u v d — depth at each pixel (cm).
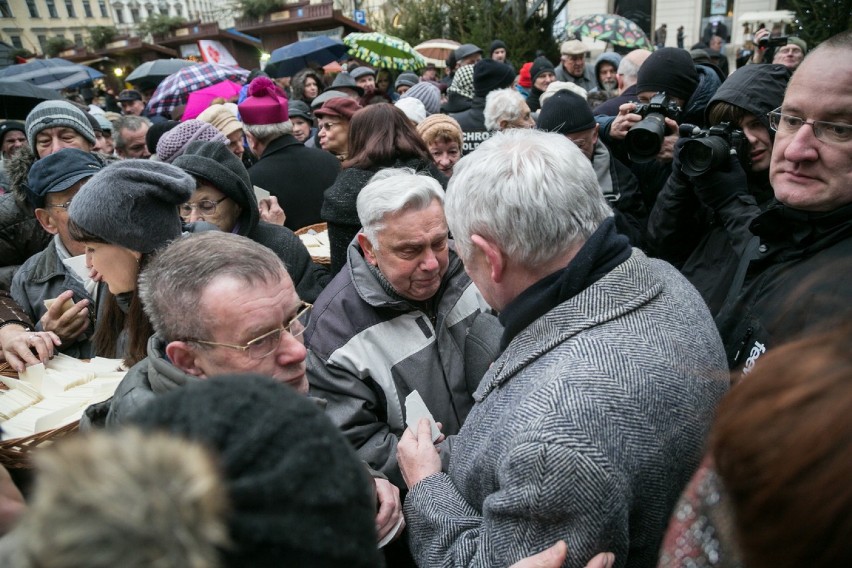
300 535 43
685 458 88
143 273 111
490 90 380
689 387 89
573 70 617
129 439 42
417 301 154
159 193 134
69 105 256
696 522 56
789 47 391
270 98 278
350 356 146
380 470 143
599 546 79
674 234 185
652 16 1484
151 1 3950
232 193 196
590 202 100
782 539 42
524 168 97
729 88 160
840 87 101
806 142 106
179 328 102
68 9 3562
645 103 239
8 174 226
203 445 45
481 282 110
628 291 97
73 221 132
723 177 155
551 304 99
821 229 111
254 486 44
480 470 97
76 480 38
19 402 134
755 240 137
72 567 35
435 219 141
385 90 765
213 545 39
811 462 40
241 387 53
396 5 1162
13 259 223
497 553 87
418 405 151
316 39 949
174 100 675
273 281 105
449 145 305
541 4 885
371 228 142
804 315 95
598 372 85
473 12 972
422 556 109
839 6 443
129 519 36
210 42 1245
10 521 73
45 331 161
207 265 101
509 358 102
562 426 80
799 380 44
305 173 284
